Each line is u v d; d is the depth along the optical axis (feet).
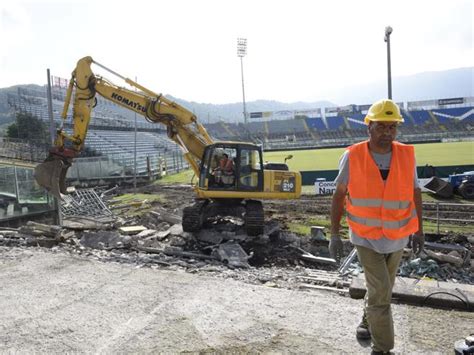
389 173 9.86
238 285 16.49
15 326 12.73
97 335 12.14
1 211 49.47
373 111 9.81
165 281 16.97
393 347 10.53
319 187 74.13
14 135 124.06
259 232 38.55
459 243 40.83
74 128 40.11
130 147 149.79
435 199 64.34
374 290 10.09
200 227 39.50
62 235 33.50
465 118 258.16
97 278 17.37
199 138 42.63
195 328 12.55
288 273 27.96
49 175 37.68
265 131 283.38
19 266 19.25
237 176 39.70
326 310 13.92
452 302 14.08
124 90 41.27
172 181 111.75
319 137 255.29
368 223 9.98
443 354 10.81
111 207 68.44
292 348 11.31
